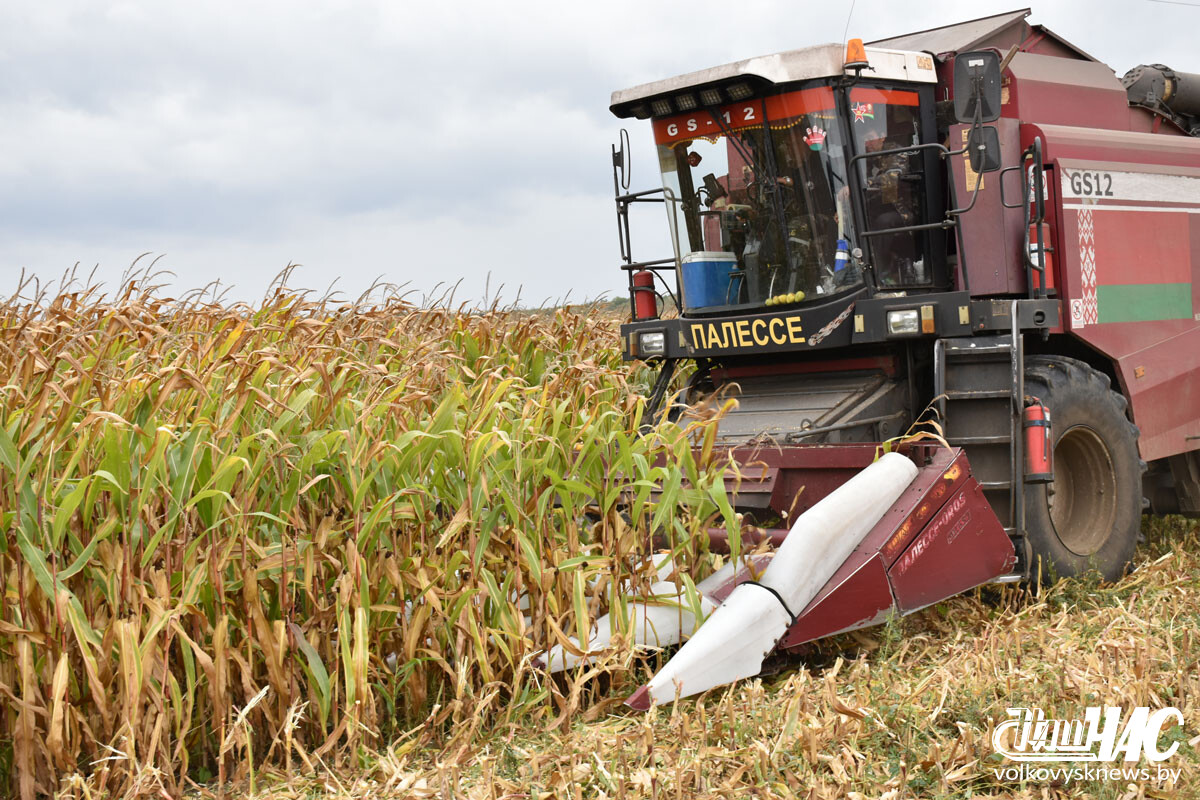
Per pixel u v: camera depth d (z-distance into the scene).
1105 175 6.39
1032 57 6.60
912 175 6.20
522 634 4.06
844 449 5.27
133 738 3.34
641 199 6.76
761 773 3.35
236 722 3.41
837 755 3.44
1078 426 5.75
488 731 3.91
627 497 4.84
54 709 3.25
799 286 6.16
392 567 3.93
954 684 3.96
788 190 6.10
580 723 3.98
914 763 3.43
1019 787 3.29
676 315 6.88
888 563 4.66
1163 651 4.29
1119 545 5.93
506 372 6.76
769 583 4.39
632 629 4.21
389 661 4.05
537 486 4.28
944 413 5.54
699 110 6.32
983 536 5.09
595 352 7.73
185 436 3.61
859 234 5.94
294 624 3.71
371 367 4.09
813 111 5.92
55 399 3.70
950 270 6.37
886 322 5.76
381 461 3.90
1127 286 6.49
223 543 3.66
